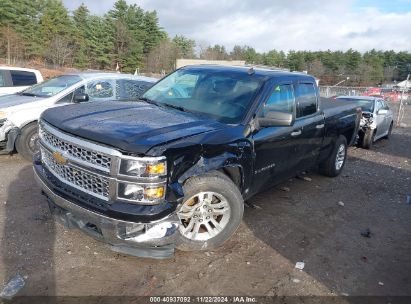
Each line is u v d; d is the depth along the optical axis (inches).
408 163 366.9
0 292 123.0
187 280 136.9
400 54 3563.0
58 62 2257.6
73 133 131.7
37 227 166.6
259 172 172.2
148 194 121.4
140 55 2780.5
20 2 2294.5
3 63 1859.0
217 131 147.4
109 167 122.7
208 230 151.1
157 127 138.2
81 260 144.4
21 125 259.1
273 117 162.6
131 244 123.7
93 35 2628.0
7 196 198.5
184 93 186.5
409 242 181.8
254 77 183.3
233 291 133.0
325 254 163.3
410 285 145.3
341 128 257.4
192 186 140.9
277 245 167.5
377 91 1339.8
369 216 211.5
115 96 312.3
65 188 136.1
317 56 3565.5
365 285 142.9
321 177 280.4
